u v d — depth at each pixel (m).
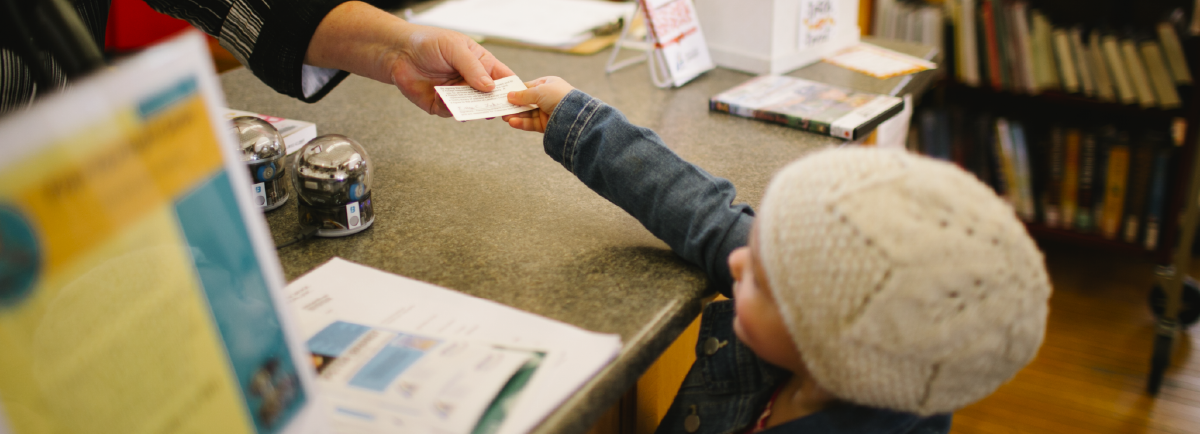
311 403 0.45
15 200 0.30
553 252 0.75
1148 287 2.19
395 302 0.65
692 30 1.36
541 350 0.57
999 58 2.25
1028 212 2.36
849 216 0.47
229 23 0.97
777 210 0.52
